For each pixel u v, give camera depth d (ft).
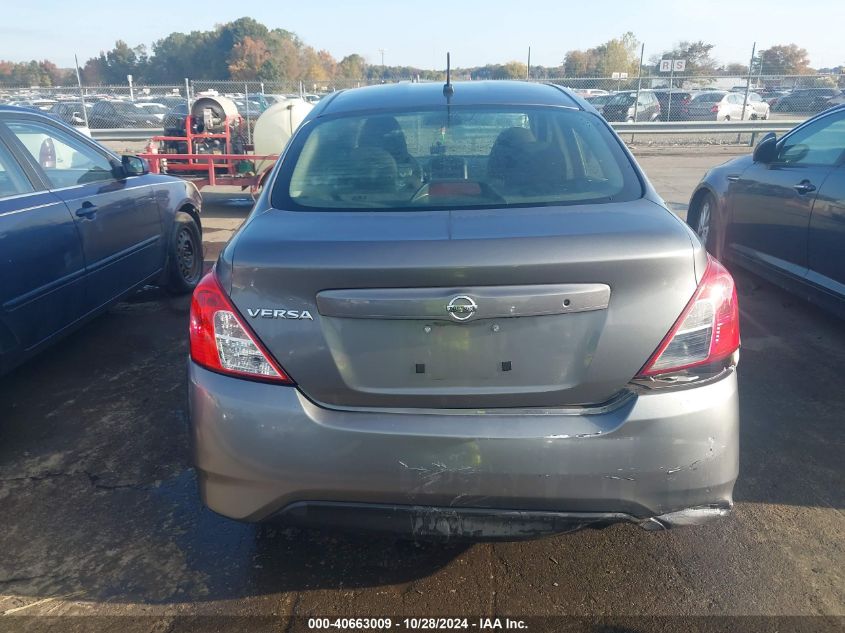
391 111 9.66
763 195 16.51
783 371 13.33
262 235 6.98
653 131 58.08
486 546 8.58
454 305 6.22
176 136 34.65
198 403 6.84
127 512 9.35
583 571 8.10
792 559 8.19
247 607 7.61
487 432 6.38
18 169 12.18
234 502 6.93
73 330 13.32
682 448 6.47
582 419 6.46
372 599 7.71
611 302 6.36
